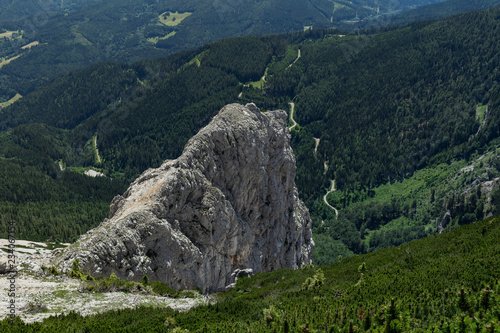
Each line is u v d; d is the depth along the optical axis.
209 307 58.16
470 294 45.38
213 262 87.81
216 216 86.81
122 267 66.81
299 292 66.88
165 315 51.34
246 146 101.94
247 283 89.56
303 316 49.34
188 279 77.75
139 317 49.50
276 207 115.12
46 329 40.81
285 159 119.12
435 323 40.59
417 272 61.03
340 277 75.56
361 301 52.75
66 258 64.06
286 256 121.75
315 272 87.12
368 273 71.06
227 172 99.88
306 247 150.50
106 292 57.00
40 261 65.12
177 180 82.25
